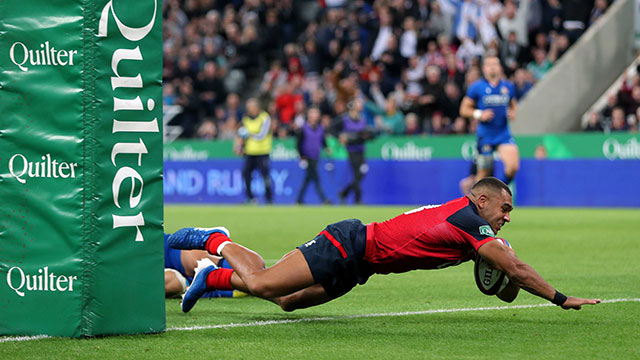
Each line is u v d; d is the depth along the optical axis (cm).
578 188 2206
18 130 518
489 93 1686
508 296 585
